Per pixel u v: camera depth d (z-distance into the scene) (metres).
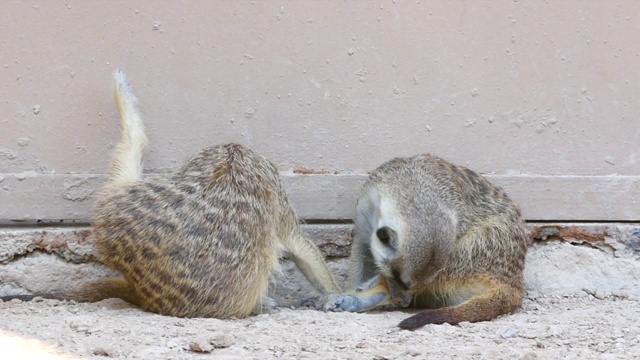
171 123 10.41
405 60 10.66
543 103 10.85
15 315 8.95
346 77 10.61
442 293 9.80
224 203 9.05
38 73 10.25
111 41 10.29
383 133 10.72
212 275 8.86
